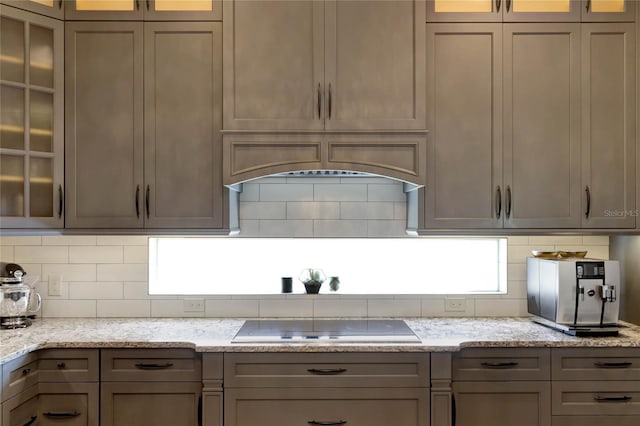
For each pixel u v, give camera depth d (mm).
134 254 2941
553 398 2326
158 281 3078
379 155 2535
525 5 2668
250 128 2529
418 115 2533
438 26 2617
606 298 2447
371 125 2529
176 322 2791
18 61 2480
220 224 2584
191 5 2645
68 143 2584
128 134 2594
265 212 2969
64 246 2932
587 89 2627
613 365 2328
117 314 2930
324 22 2555
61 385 2299
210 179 2590
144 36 2598
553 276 2525
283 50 2555
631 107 2633
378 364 2295
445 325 2711
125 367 2322
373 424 2293
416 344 2293
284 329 2586
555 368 2332
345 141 2527
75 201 2580
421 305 2953
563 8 2672
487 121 2611
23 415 2168
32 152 2490
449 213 2602
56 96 2566
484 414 2340
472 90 2615
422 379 2287
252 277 3105
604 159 2623
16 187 2469
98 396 2309
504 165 2605
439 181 2605
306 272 2998
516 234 2613
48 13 2547
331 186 2979
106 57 2598
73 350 2309
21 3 2467
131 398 2324
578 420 2330
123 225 2582
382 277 3117
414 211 2689
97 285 2934
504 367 2336
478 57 2617
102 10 2605
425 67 2572
